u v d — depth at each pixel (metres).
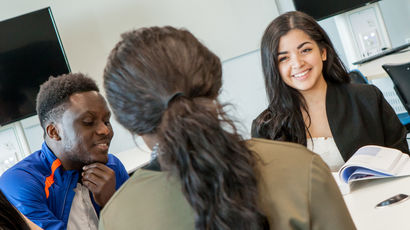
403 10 4.81
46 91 1.50
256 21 4.17
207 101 0.64
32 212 1.50
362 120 1.71
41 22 3.04
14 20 2.97
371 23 3.82
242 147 0.64
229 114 0.69
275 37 1.68
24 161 1.62
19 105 2.96
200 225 0.63
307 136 1.78
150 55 0.64
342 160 1.74
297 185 0.64
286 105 1.76
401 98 2.67
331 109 1.72
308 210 0.64
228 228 0.62
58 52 3.09
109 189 1.52
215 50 4.05
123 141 3.65
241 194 0.62
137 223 0.69
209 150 0.61
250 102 4.25
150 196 0.69
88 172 1.52
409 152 1.75
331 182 0.66
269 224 0.64
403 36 4.85
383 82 3.61
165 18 3.87
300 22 1.67
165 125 0.63
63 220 1.55
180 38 0.67
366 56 3.88
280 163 0.65
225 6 4.05
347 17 3.87
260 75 4.27
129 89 0.65
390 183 1.36
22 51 2.99
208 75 0.67
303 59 1.67
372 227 1.15
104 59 3.68
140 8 3.77
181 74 0.64
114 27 3.70
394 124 1.73
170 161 0.63
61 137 1.51
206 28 4.00
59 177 1.56
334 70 1.76
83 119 1.47
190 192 0.62
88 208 1.57
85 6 3.60
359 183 1.44
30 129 3.44
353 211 1.27
